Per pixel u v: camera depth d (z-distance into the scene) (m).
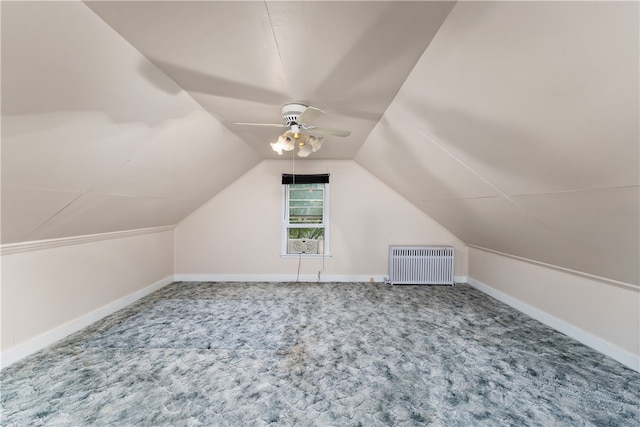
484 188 2.39
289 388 1.90
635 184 1.31
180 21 1.27
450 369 2.12
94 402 1.75
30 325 2.31
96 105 1.56
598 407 1.72
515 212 2.38
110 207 2.63
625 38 0.87
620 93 1.02
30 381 1.95
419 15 1.24
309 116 1.94
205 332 2.72
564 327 2.70
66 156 1.71
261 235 4.56
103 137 1.79
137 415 1.65
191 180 3.36
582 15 0.90
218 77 1.80
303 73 1.77
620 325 2.21
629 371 2.09
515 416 1.66
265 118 2.55
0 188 1.60
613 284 2.25
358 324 2.91
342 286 4.30
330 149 3.83
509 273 3.49
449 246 4.47
